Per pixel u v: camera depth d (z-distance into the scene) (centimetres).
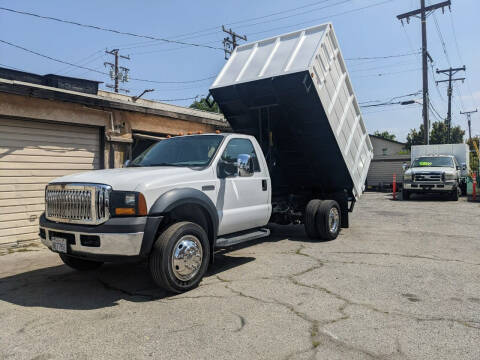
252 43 780
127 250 418
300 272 540
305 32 724
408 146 4803
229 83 739
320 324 360
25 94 818
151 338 337
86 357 305
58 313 406
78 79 1086
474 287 469
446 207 1445
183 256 457
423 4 2414
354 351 308
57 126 918
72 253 450
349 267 564
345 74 798
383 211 1330
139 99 1535
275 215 804
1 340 340
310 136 768
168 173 480
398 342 323
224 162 554
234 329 352
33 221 864
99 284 514
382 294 444
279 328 352
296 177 888
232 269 564
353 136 844
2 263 657
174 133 1220
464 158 1997
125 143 1066
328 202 779
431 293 447
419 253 657
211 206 508
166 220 474
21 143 848
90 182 444
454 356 299
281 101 721
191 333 345
